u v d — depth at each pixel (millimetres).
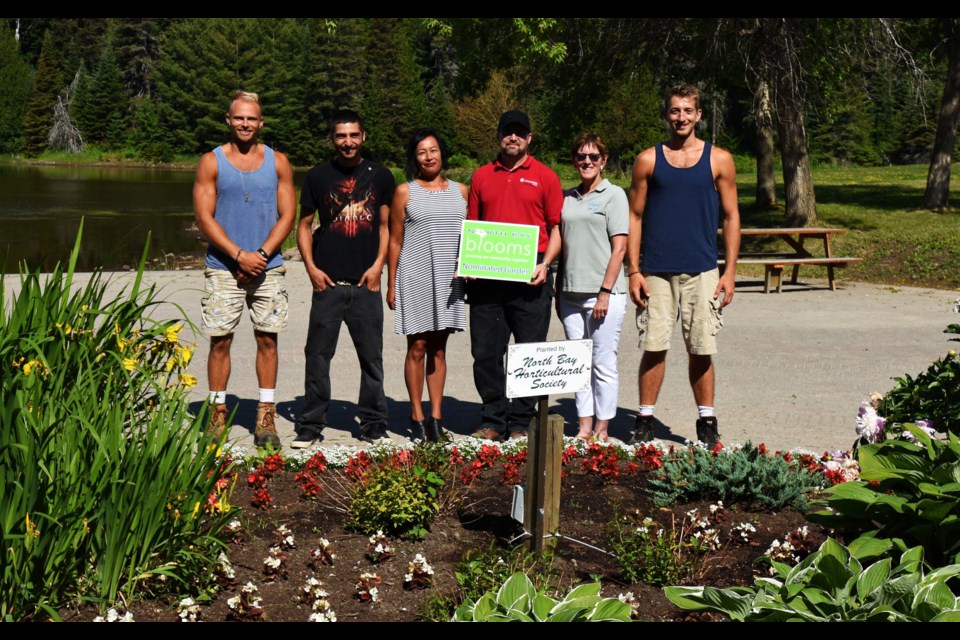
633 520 4781
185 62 85875
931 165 23062
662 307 6633
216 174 6488
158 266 19484
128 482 3764
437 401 6711
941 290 15195
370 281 6590
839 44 22203
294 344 10094
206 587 4031
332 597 4098
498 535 4715
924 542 3850
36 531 3633
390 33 83188
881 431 5188
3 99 83188
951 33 23250
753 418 7449
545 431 4383
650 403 6730
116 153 82375
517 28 22672
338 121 6512
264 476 5312
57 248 22672
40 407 3875
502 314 6680
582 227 6590
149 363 4582
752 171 58125
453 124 68375
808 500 5113
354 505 4758
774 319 12195
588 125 28625
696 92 6488
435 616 3881
